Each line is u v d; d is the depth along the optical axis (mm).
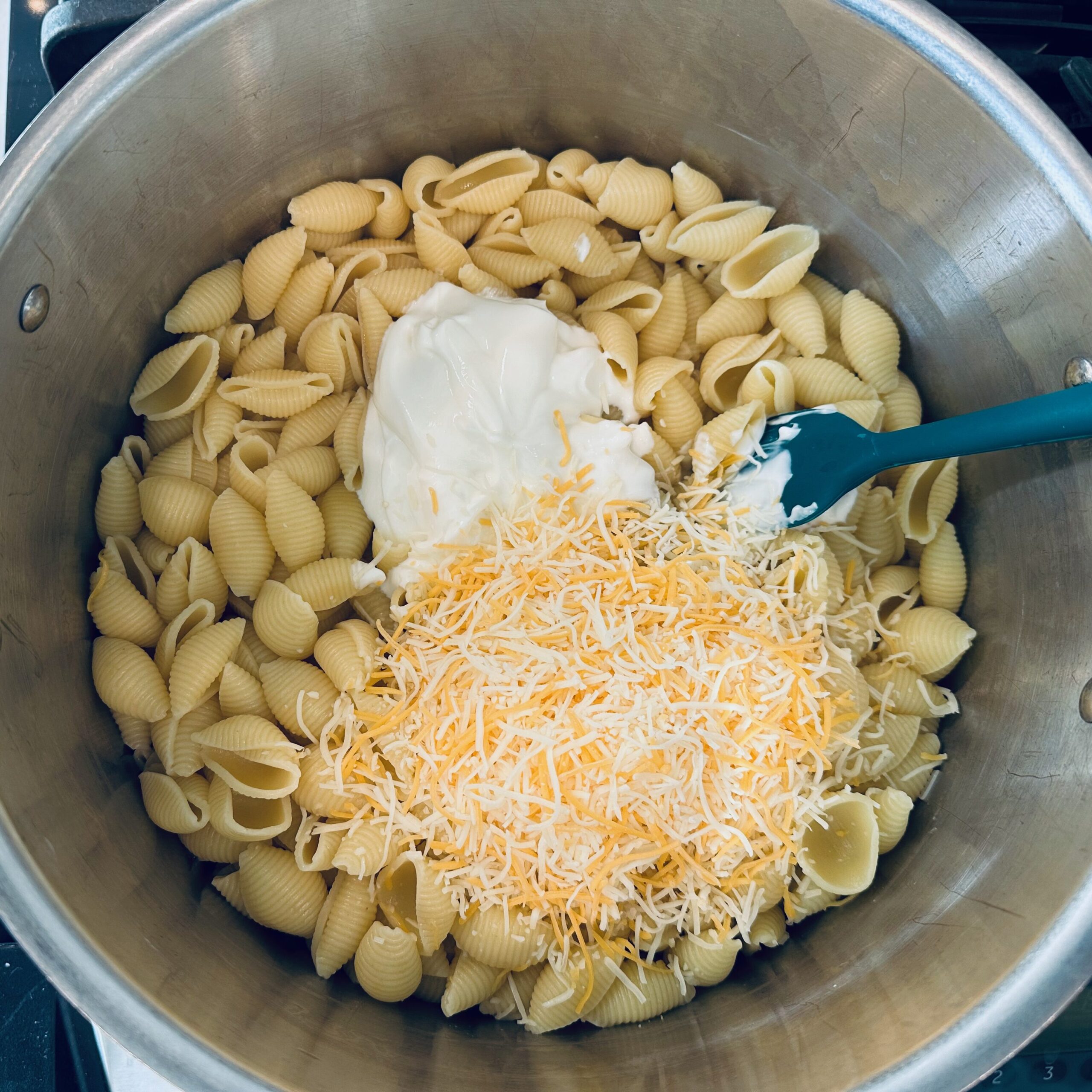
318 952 321
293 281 362
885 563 373
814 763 332
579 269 370
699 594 337
